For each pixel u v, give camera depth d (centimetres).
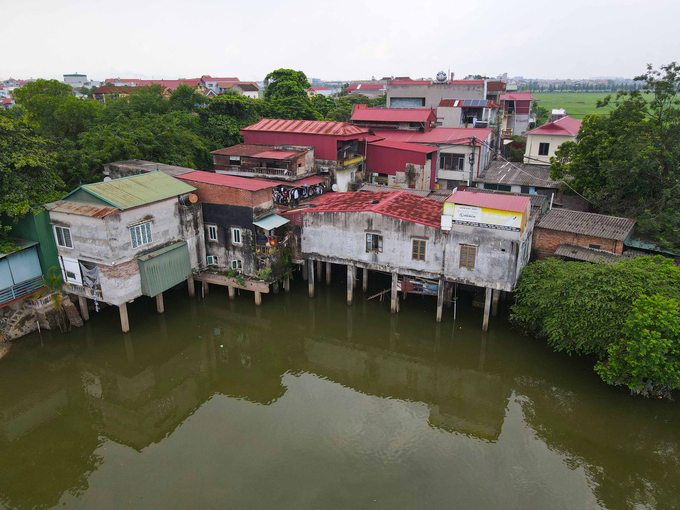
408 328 2788
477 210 2417
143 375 2386
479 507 1573
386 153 4341
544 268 2498
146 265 2509
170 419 2050
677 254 2748
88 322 2675
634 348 1898
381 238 2722
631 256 2720
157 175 2825
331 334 2812
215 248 2961
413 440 1905
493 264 2470
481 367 2458
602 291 2094
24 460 1800
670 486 1672
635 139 3027
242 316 2930
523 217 2334
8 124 2416
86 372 2377
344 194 3394
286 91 6119
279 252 2916
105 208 2320
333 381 2359
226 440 1894
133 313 2823
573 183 3603
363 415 2072
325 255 2938
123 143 3450
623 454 1817
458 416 2086
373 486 1653
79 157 3375
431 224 2573
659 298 1925
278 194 3238
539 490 1648
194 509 1553
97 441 1914
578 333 2120
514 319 2625
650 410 2023
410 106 6172
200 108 4856
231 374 2409
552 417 2028
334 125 4175
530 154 4922
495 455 1819
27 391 2216
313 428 1970
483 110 5534
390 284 3244
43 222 2442
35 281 2495
